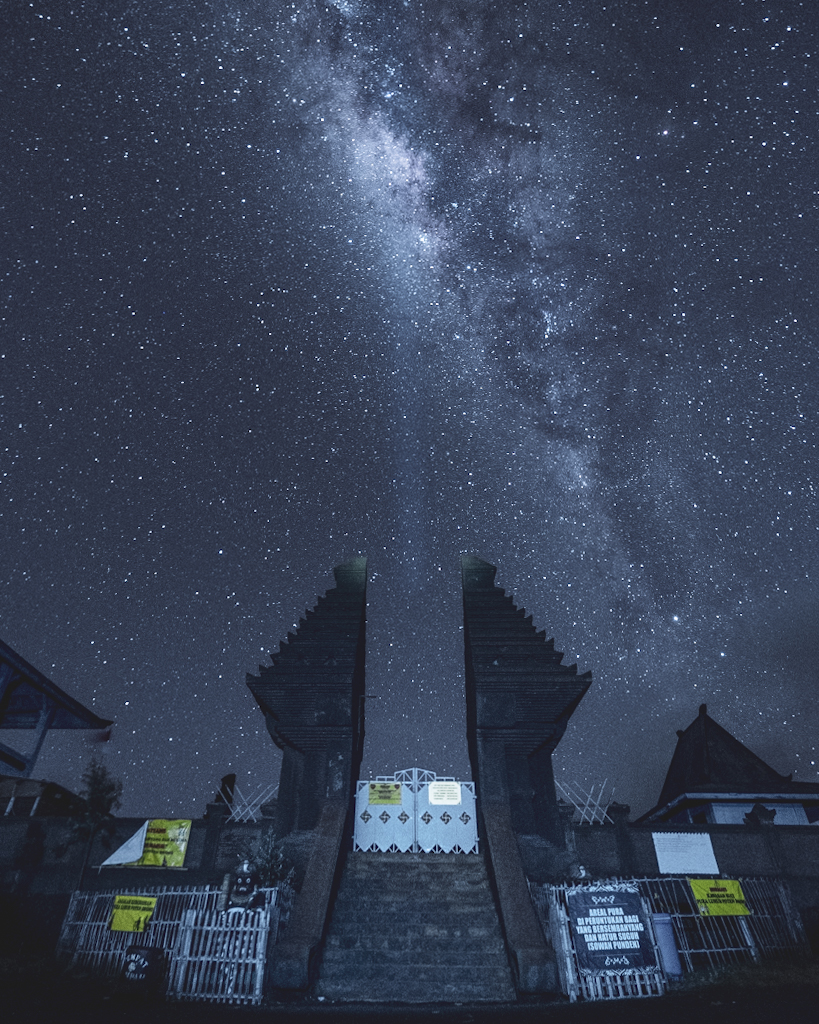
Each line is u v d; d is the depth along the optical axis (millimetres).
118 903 13742
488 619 22719
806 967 12758
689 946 13969
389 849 18562
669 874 16469
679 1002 9906
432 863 16766
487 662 21000
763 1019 8406
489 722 19672
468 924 13602
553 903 12273
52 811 19781
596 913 11586
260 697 20156
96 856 16609
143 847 16781
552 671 20469
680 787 25672
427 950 12617
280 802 18500
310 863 14891
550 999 10766
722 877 16328
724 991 10711
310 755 19391
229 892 12508
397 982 11664
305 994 11125
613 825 17516
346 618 22703
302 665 20719
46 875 16266
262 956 11312
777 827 17156
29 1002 9531
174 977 11109
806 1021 8211
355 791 19609
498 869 14344
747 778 24203
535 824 17781
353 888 15289
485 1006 10469
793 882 16078
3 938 14750
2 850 16625
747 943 13992
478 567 25359
